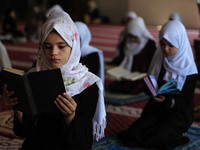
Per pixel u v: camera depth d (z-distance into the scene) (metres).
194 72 2.75
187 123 2.71
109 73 4.37
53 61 1.66
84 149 1.67
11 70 1.51
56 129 1.69
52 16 1.66
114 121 3.37
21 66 6.19
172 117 2.68
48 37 1.61
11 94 1.54
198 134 3.01
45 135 1.72
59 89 1.52
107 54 8.25
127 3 19.34
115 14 19.98
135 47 4.67
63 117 1.67
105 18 19.98
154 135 2.61
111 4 19.95
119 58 4.96
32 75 1.46
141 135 2.67
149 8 18.44
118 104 3.89
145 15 18.62
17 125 1.79
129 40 4.76
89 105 1.71
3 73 1.54
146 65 4.55
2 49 3.48
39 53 1.77
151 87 2.63
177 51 2.71
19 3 20.53
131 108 3.84
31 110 1.47
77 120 1.63
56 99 1.52
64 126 1.63
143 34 4.60
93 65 3.45
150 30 15.54
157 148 2.64
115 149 2.64
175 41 2.66
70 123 1.62
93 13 19.73
